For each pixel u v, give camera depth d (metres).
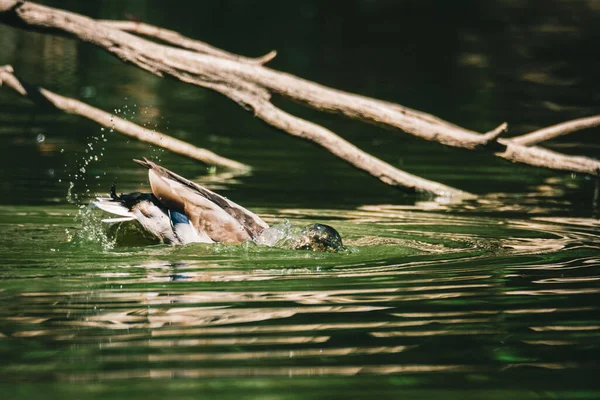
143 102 25.33
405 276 9.93
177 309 8.43
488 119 23.14
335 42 37.16
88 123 22.53
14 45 34.75
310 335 7.72
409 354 7.30
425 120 15.96
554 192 16.86
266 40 36.34
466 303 8.82
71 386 6.51
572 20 43.53
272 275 9.88
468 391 6.58
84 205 14.03
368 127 23.62
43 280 9.47
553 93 27.47
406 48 36.12
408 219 13.88
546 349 7.48
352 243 11.87
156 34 16.84
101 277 9.63
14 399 6.25
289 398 6.36
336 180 17.52
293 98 14.84
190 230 11.23
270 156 19.88
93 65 31.34
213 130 22.36
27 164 17.72
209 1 47.91
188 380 6.66
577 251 11.44
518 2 49.97
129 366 6.93
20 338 7.55
